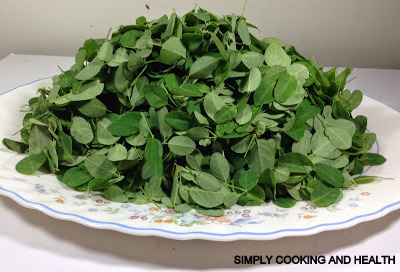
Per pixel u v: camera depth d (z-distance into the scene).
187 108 0.28
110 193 0.29
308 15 0.62
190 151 0.28
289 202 0.28
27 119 0.35
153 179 0.29
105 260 0.26
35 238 0.28
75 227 0.29
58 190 0.29
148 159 0.27
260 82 0.29
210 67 0.29
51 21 0.64
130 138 0.29
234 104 0.29
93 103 0.30
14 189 0.28
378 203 0.27
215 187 0.28
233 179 0.29
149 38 0.30
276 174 0.29
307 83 0.32
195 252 0.27
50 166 0.31
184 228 0.25
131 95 0.30
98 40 0.34
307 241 0.28
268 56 0.32
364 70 0.62
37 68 0.59
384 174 0.31
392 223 0.30
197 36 0.29
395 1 0.61
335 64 0.66
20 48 0.67
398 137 0.36
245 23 0.33
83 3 0.63
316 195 0.28
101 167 0.29
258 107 0.29
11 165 0.31
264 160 0.29
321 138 0.31
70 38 0.66
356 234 0.29
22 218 0.30
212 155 0.28
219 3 0.62
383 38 0.64
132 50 0.31
